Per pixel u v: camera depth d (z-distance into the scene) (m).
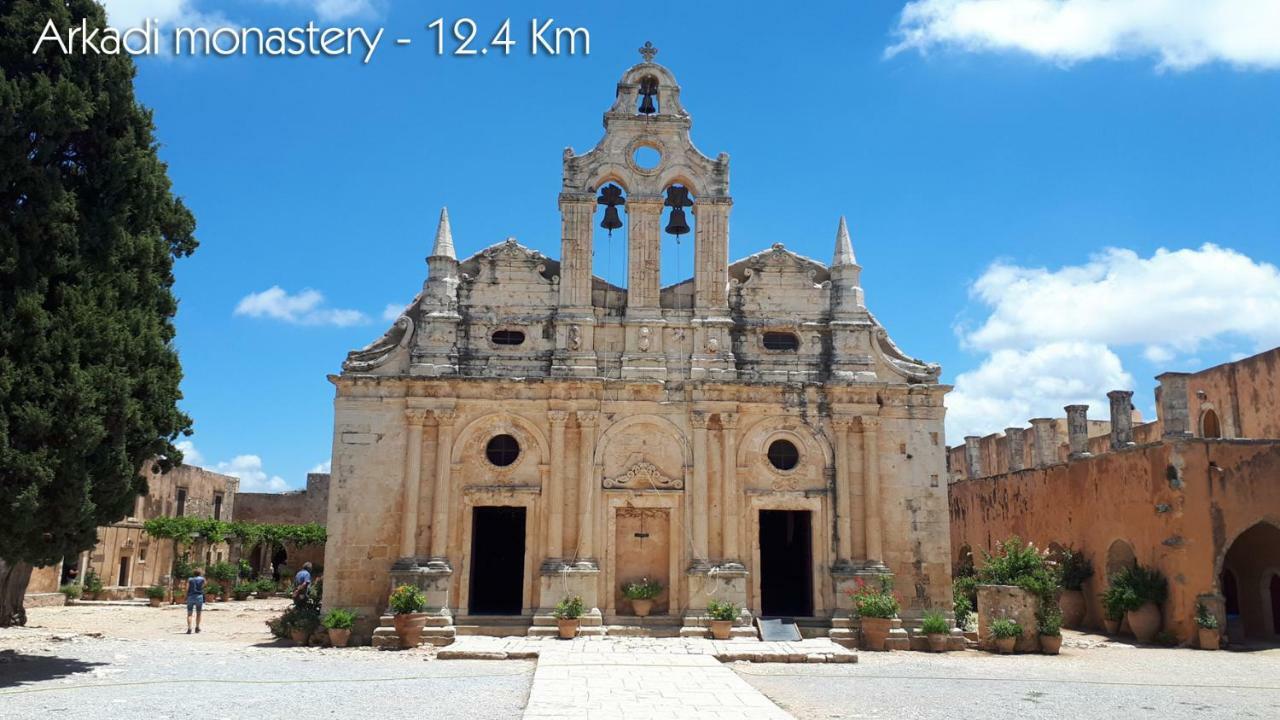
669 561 30.47
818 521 30.78
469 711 17.41
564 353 31.09
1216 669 24.78
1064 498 38.19
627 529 30.94
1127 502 33.62
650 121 32.72
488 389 30.73
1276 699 20.08
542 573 29.48
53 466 19.89
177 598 50.22
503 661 24.97
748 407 31.22
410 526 29.48
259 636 31.72
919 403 31.59
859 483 31.00
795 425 31.23
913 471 31.16
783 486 30.89
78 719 16.14
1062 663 25.86
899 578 30.47
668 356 31.55
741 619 29.41
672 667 22.45
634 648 26.16
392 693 19.47
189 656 25.33
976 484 47.19
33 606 42.62
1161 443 31.66
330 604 29.30
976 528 47.03
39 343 20.11
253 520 68.31
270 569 63.00
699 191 32.44
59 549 20.67
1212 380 41.75
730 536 30.14
